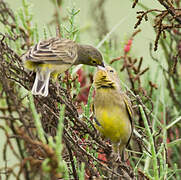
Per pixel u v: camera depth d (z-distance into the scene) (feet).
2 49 34.86
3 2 41.75
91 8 53.21
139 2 43.78
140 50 57.06
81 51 44.65
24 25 40.78
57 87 35.22
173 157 45.42
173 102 48.34
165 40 48.49
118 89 38.55
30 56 35.70
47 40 39.06
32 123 35.14
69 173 34.73
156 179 32.76
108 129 38.50
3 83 33.37
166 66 49.32
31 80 35.42
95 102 38.68
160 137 42.93
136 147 42.88
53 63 36.58
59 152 24.98
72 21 40.27
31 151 31.24
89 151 36.37
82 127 36.32
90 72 46.88
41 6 55.26
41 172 32.32
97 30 52.70
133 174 35.50
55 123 34.30
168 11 36.19
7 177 34.30
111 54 48.67
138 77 44.98
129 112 38.68
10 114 38.52
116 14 60.70
